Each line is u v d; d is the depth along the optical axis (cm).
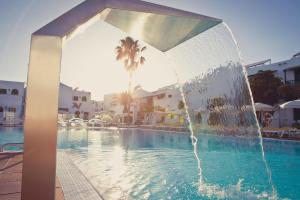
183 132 2008
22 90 3228
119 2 124
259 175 671
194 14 146
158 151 1125
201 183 571
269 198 482
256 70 2473
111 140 1535
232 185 564
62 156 706
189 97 1419
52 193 100
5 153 688
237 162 862
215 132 1424
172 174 661
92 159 850
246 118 1057
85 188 384
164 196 475
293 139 1363
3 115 2966
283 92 1977
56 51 104
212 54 390
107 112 4697
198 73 476
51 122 101
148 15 141
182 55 368
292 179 631
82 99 4488
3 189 357
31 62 102
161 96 3597
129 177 601
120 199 411
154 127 2636
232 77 941
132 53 3438
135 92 4125
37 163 99
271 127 1953
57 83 103
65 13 110
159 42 189
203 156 998
